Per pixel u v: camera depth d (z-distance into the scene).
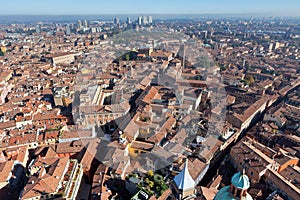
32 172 97.06
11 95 191.50
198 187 84.94
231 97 176.75
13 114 153.75
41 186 84.38
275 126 141.25
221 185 94.69
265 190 92.25
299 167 107.62
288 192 86.75
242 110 157.12
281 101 192.75
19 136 126.69
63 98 171.62
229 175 104.00
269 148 113.81
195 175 91.06
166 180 90.19
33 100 177.00
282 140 124.50
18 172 104.12
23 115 150.62
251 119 151.25
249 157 104.19
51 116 150.00
